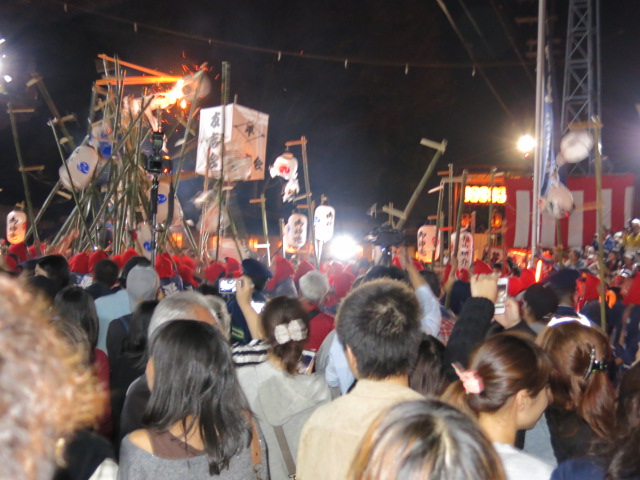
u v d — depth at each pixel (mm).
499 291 4332
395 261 7789
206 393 2721
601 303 6695
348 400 2807
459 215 9078
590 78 17828
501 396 2682
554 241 13875
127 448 2717
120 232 10195
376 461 1535
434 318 4918
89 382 1448
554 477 2551
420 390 3719
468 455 1498
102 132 11141
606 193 14617
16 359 1076
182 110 12094
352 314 2895
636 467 2350
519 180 14008
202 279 9062
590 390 3229
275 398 3617
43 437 1104
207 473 2689
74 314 4422
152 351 2807
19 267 7809
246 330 6215
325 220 13141
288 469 3594
